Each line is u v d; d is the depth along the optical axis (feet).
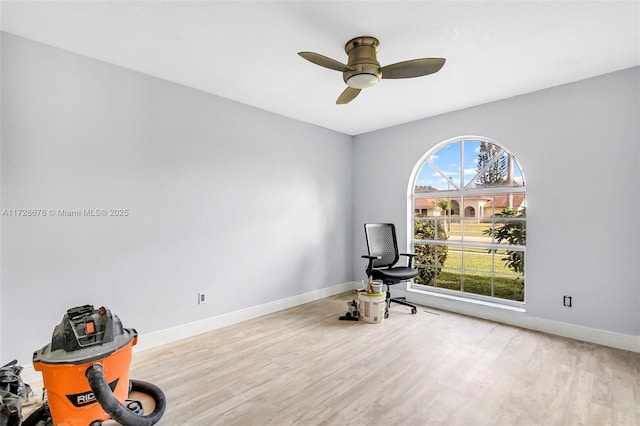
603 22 6.33
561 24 6.41
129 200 8.36
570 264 9.34
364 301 10.62
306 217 13.15
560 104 9.46
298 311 11.94
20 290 6.82
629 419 5.59
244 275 10.92
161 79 8.95
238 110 10.77
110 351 5.08
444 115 12.09
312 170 13.42
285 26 6.49
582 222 9.12
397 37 6.89
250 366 7.55
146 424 5.09
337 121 13.05
